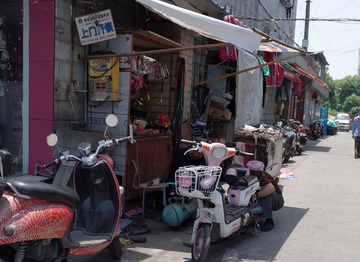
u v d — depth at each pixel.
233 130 9.15
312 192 7.37
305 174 9.48
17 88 5.06
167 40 6.09
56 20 4.86
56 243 2.96
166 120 6.89
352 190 7.60
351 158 13.07
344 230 5.02
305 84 21.58
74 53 5.23
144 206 5.82
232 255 4.05
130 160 5.45
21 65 5.02
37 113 4.97
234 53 8.59
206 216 3.82
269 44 7.29
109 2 6.46
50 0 4.81
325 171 10.03
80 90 5.26
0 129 5.15
